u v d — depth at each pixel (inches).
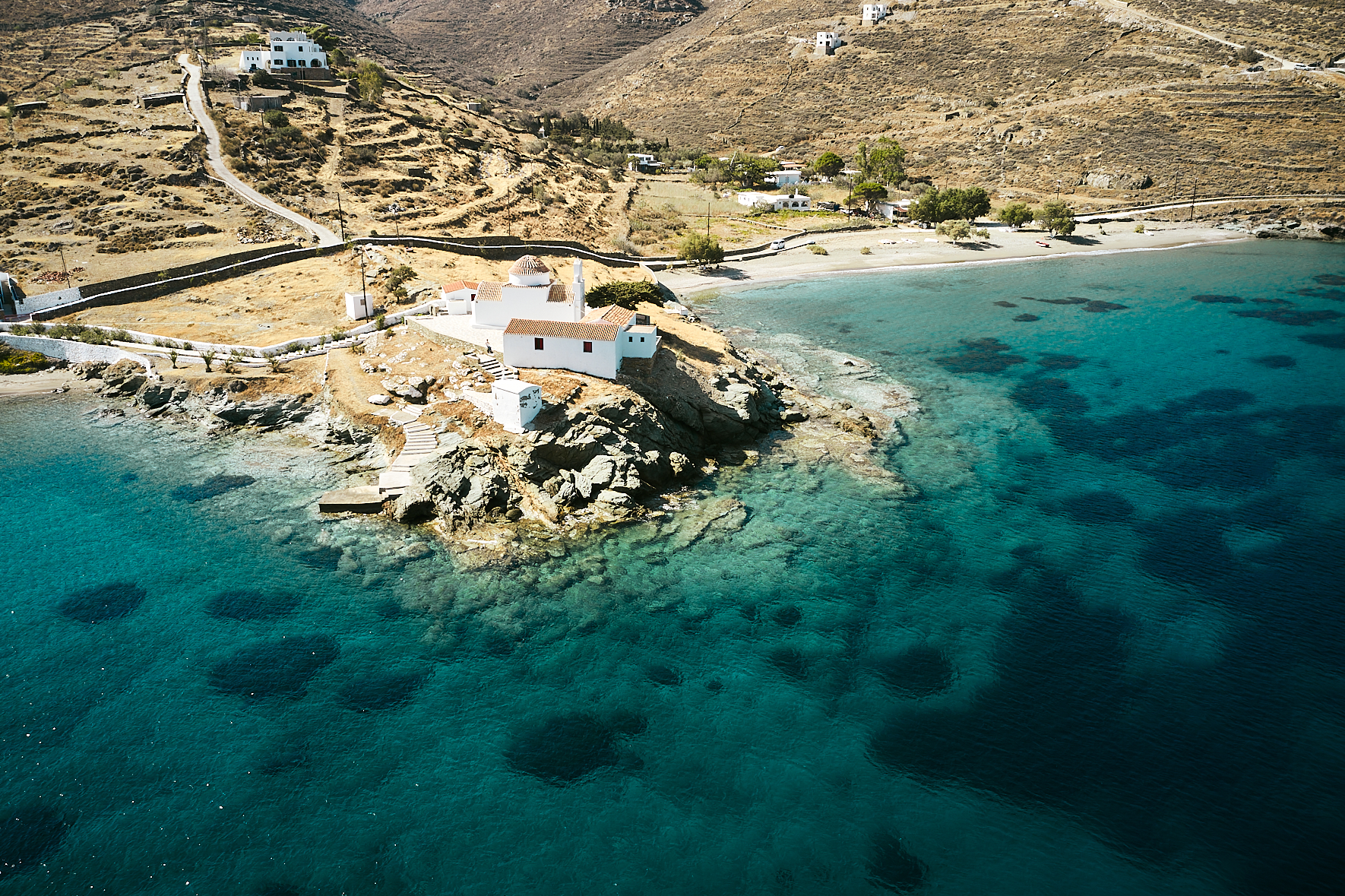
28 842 1545.3
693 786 1674.5
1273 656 2014.0
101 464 2930.6
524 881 1488.7
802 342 4387.3
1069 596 2253.9
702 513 2650.1
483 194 6254.9
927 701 1883.6
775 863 1514.5
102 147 5684.1
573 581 2300.7
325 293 4252.0
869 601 2234.3
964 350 4264.3
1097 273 5925.2
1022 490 2822.3
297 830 1583.4
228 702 1878.7
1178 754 1734.7
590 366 3075.8
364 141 6461.6
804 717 1843.0
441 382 3142.2
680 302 5157.5
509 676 1963.6
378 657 2020.2
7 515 2596.0
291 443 3068.4
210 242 4859.7
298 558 2400.3
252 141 5999.0
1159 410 3479.3
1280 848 1531.7
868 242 6786.4
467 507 2559.1
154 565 2361.0
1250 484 2839.6
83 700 1876.2
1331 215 6919.3
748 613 2185.0
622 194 7298.2
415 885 1480.1
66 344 3683.6
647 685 1934.1
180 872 1499.8
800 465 2997.0
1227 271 5900.6
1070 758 1729.8
